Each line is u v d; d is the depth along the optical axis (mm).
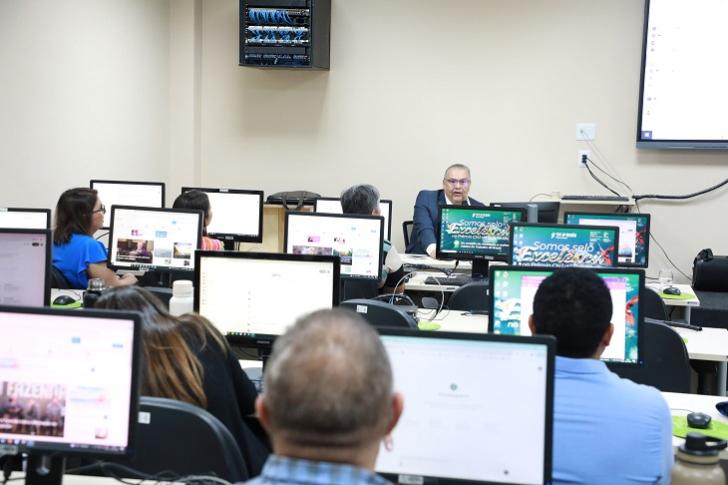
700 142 5996
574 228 3580
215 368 1973
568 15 6277
